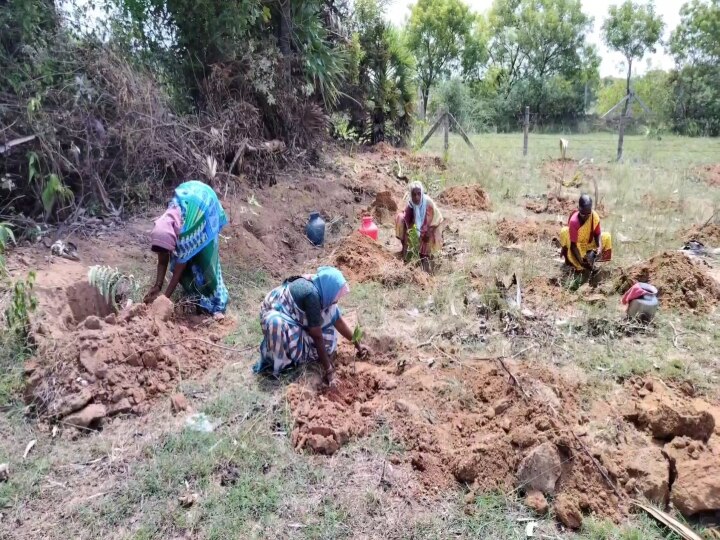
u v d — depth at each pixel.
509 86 42.38
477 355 4.71
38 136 6.02
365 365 4.51
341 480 3.34
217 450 3.53
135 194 7.12
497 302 5.55
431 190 10.91
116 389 3.96
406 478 3.38
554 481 3.25
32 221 5.92
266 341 4.30
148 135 7.27
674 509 3.25
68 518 3.07
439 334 5.07
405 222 6.92
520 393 3.88
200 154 7.99
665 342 4.96
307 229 7.85
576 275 6.56
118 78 7.05
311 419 3.71
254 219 7.62
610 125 34.53
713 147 21.44
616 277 6.25
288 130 10.48
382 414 3.83
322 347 4.18
